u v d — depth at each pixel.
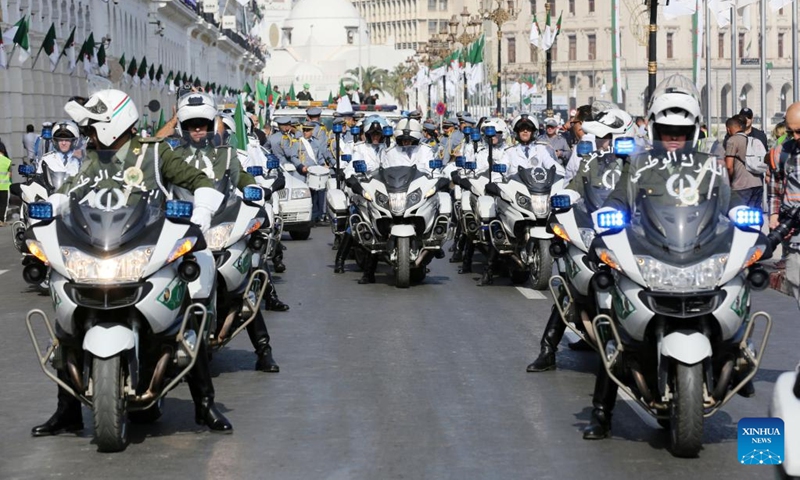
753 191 25.61
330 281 21.86
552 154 20.58
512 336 15.55
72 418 10.64
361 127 27.92
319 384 12.66
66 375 10.02
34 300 19.84
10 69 56.22
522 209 19.64
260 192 11.70
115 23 80.44
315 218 36.41
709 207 9.43
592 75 188.88
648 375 9.73
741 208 9.36
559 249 11.84
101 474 9.33
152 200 9.78
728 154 25.59
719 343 9.36
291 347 14.89
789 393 7.42
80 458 9.78
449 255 26.67
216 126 14.01
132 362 9.43
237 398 12.02
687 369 9.05
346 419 11.08
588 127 14.61
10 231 36.81
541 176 19.92
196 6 118.00
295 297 19.64
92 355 9.59
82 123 9.79
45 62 61.50
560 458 9.66
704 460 9.50
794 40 41.69
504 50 196.00
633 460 9.54
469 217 22.52
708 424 10.71
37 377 13.28
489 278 20.92
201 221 10.05
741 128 25.70
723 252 9.20
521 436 10.38
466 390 12.28
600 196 12.36
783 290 19.66
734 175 25.62
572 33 190.25
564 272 12.31
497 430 10.61
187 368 9.82
